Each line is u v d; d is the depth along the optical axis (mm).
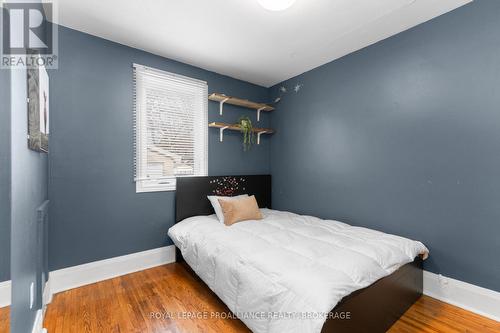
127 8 1916
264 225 2463
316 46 2541
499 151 1729
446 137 1989
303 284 1308
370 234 2109
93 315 1802
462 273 1917
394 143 2326
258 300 1440
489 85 1768
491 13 1755
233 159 3430
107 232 2404
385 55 2385
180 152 2930
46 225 1884
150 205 2688
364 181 2582
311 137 3158
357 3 1861
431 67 2068
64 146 2162
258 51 2652
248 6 1896
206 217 2812
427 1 1838
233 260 1738
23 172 1189
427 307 1908
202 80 3096
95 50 2326
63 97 2156
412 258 1866
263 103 3779
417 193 2170
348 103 2725
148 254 2654
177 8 1918
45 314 1806
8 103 1097
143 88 2631
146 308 1895
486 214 1795
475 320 1745
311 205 3170
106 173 2395
